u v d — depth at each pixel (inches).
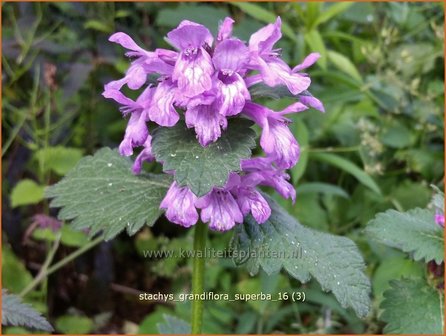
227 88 4.6
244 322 8.6
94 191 5.7
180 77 4.6
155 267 9.7
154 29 10.7
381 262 9.0
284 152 4.9
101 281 9.4
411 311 6.1
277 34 4.9
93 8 9.5
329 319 8.7
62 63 9.4
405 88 10.3
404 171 10.4
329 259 5.3
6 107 9.8
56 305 9.8
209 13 9.7
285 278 9.2
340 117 10.3
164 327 7.3
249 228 5.4
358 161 10.4
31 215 10.1
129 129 5.1
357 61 11.1
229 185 5.1
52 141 9.6
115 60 9.3
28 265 9.7
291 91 4.8
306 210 9.6
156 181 5.8
